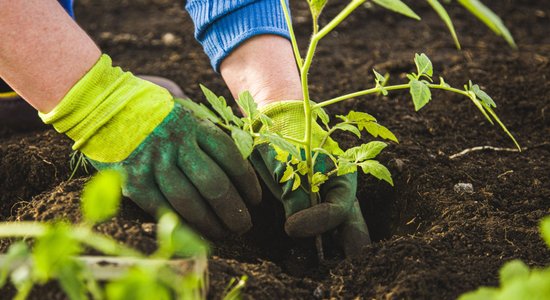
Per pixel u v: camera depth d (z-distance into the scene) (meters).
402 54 1.68
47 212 1.04
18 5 1.02
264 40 1.16
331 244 1.18
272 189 1.15
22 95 1.06
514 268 0.86
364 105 1.45
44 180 1.24
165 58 1.68
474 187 1.21
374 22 1.83
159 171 1.07
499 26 0.81
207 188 1.07
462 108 1.44
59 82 1.04
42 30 1.03
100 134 1.06
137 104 1.06
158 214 1.08
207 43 1.19
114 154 1.07
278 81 1.15
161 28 1.82
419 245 1.04
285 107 1.11
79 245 0.95
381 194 1.24
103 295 0.90
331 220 1.10
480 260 1.04
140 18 1.90
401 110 1.45
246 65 1.16
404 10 0.91
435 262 1.03
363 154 1.07
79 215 1.03
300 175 1.11
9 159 1.26
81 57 1.05
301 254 1.17
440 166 1.26
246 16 1.16
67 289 0.83
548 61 1.55
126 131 1.06
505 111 1.44
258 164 1.15
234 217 1.09
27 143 1.33
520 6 1.90
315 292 1.04
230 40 1.16
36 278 0.90
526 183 1.23
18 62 1.03
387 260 1.03
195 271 0.91
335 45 1.72
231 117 1.01
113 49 1.73
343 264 1.06
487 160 1.30
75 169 1.18
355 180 1.13
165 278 0.88
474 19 1.84
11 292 0.93
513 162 1.29
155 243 0.97
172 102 1.08
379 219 1.24
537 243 1.07
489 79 1.52
